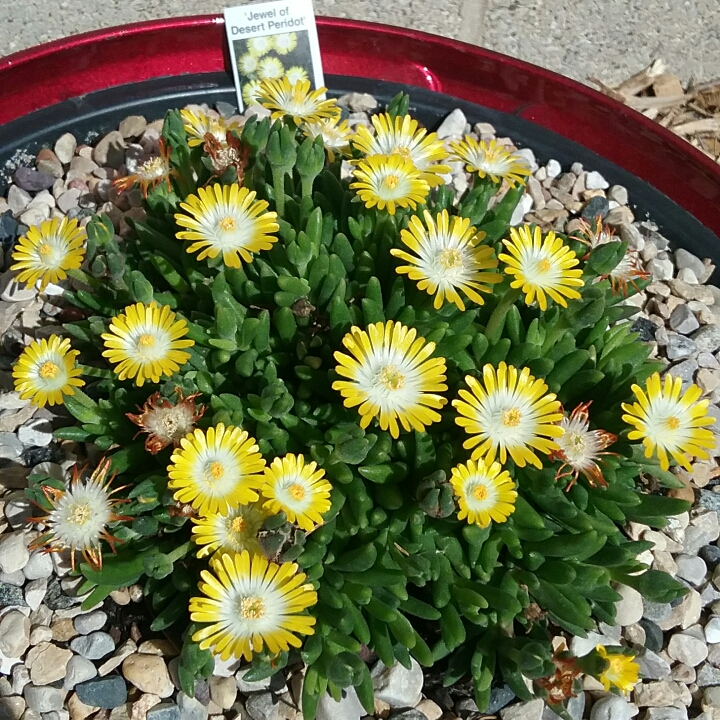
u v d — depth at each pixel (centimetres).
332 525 22
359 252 26
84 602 22
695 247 36
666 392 22
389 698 22
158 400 21
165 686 23
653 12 46
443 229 23
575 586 22
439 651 22
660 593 22
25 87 34
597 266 25
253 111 37
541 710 23
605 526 23
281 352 25
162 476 22
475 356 24
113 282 24
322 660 21
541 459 23
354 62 38
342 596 21
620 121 37
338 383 20
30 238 24
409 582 24
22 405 27
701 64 46
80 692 22
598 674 20
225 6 43
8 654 23
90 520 21
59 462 26
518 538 23
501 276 22
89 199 34
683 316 33
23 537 24
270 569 19
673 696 24
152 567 21
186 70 37
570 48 45
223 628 19
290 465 20
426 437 22
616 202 37
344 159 31
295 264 24
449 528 23
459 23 45
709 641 26
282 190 26
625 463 24
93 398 27
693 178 36
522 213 35
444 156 27
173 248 27
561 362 24
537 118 38
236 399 23
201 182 28
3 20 40
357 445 21
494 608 22
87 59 35
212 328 24
